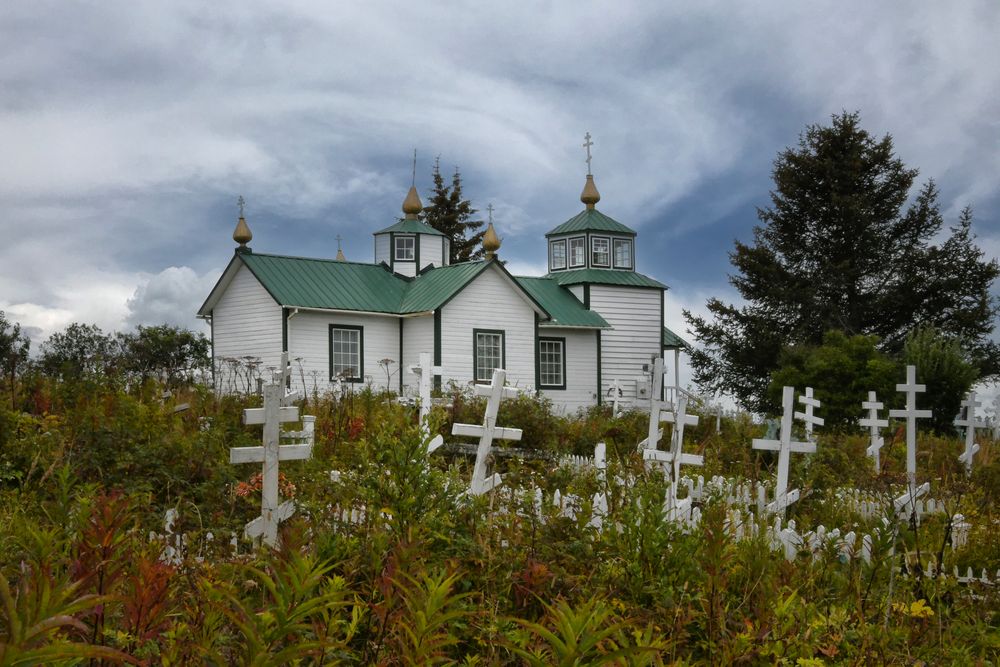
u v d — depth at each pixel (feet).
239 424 42.60
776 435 50.08
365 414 50.42
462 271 113.80
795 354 116.88
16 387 45.85
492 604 15.90
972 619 20.59
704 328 164.86
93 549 11.56
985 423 68.95
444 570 12.11
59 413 40.22
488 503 22.91
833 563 20.83
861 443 61.57
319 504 21.06
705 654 15.20
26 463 30.45
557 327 123.65
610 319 129.70
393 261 120.98
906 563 21.07
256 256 109.60
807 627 15.28
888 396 94.22
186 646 11.00
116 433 33.09
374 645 13.03
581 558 18.70
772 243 165.48
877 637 16.08
